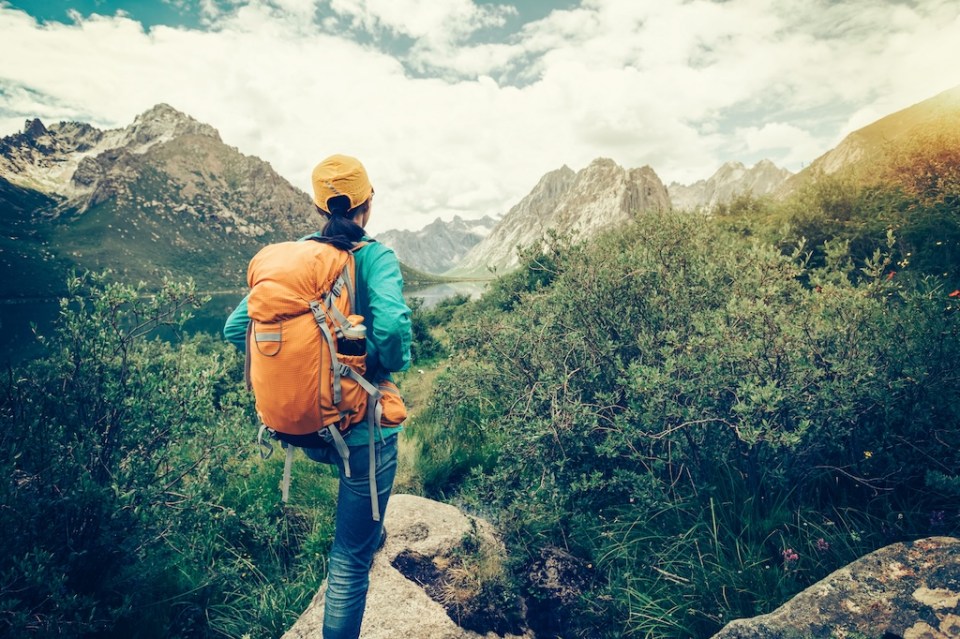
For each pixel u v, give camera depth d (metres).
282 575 3.07
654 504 2.60
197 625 2.62
